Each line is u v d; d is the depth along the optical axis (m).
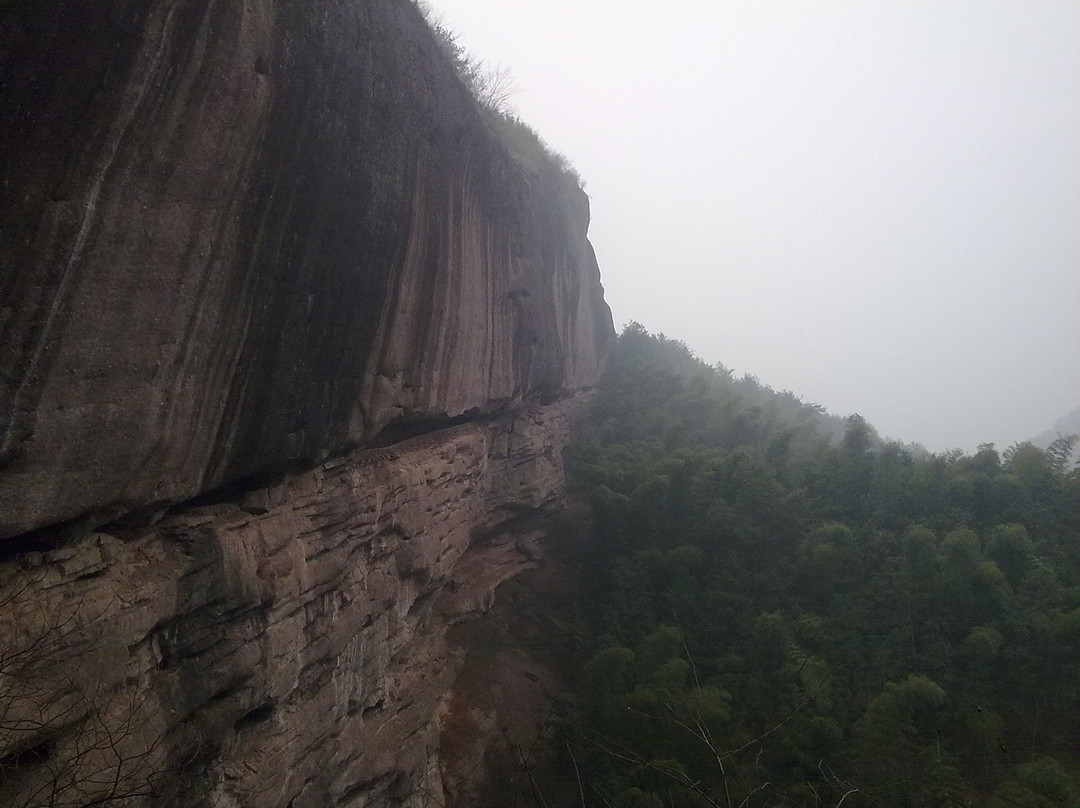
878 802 12.46
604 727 16.08
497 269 17.23
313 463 9.94
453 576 18.80
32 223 4.84
